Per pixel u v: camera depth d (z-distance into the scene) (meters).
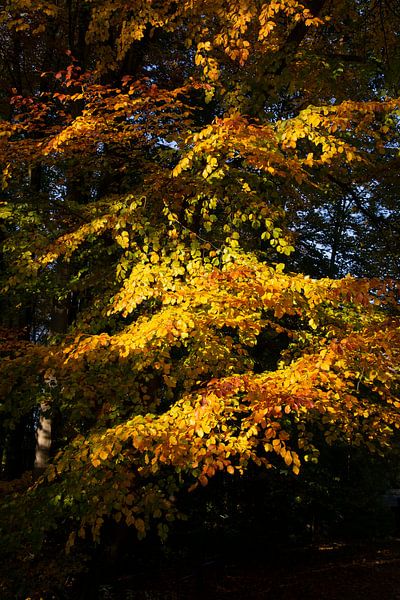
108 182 7.27
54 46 8.84
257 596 8.86
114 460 4.14
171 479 4.44
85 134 5.11
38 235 5.32
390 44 7.51
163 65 9.23
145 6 5.86
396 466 12.70
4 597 4.76
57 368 4.54
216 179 4.94
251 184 5.31
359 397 5.94
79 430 6.49
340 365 3.96
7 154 5.27
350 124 4.63
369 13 7.46
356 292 4.14
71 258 6.56
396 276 8.81
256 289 3.91
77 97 5.18
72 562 5.55
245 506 11.42
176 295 4.03
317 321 5.00
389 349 4.30
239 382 3.64
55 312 7.54
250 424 3.97
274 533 11.79
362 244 11.42
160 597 7.91
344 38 8.04
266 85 6.12
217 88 6.54
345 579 10.25
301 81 6.32
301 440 5.07
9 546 4.33
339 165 7.14
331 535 13.42
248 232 7.68
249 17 5.20
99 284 5.96
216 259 4.51
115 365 5.01
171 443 3.42
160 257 4.62
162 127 5.60
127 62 7.72
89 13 7.52
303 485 11.39
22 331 7.31
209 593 8.55
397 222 8.50
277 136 4.28
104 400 5.37
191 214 4.93
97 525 3.63
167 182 5.05
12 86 9.79
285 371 4.03
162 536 3.99
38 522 4.26
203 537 10.69
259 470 10.70
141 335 3.90
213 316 4.32
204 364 4.77
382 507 15.31
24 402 5.24
